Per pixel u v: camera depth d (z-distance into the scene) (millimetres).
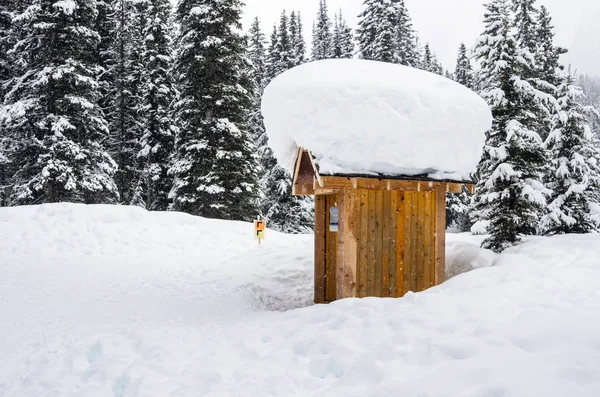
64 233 14508
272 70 33062
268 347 5832
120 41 26172
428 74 9094
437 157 8156
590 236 9547
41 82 19172
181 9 21625
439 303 6047
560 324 4512
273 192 26609
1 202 24750
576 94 15438
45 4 20000
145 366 5320
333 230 9531
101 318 7930
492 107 11078
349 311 6348
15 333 7098
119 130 25984
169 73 24328
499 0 11500
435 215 8617
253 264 12586
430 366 4387
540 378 3646
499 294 6211
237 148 20906
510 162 10805
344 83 7797
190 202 20531
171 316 8125
